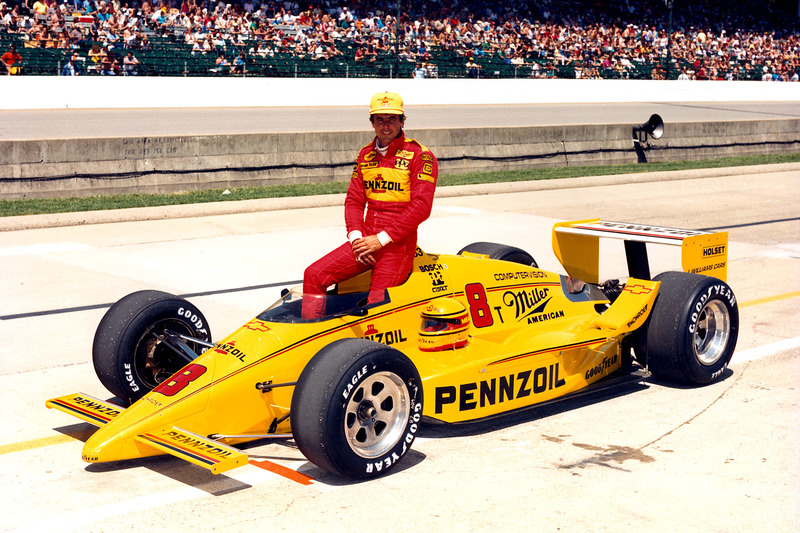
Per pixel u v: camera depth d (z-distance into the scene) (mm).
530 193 16188
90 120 23109
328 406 4160
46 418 5359
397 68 35906
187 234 11539
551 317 5902
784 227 12906
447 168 18547
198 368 4609
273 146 16281
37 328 7289
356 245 4930
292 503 4184
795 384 6047
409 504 4176
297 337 4723
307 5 37750
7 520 4008
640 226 6652
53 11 30141
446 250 10625
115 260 9875
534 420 5387
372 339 4930
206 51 31844
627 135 21750
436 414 4871
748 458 4758
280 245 10906
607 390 5961
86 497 4258
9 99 26016
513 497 4254
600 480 4461
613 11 48125
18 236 11211
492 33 41125
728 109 35156
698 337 6027
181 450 4059
